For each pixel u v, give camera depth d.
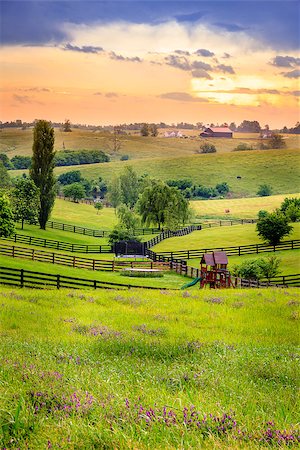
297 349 16.55
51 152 98.69
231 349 16.92
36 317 24.12
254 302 30.56
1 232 69.94
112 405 8.66
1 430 7.86
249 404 9.26
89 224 121.62
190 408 8.41
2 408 8.55
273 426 7.91
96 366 12.75
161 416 8.03
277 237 78.31
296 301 30.02
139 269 59.03
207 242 89.81
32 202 96.00
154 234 105.94
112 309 27.80
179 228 107.50
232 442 7.21
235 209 149.38
